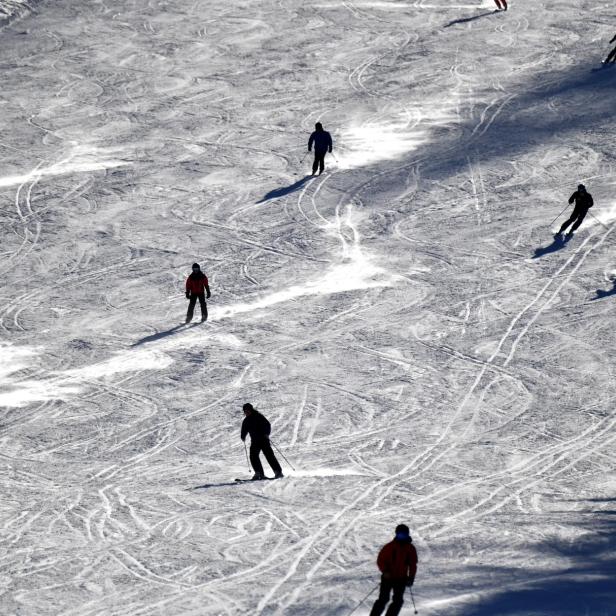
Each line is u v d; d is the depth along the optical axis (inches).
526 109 5310.0
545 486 2262.6
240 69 6033.5
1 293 3668.8
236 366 3068.4
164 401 2849.4
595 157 4687.5
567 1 6914.4
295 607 1567.4
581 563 1716.3
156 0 7175.2
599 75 5639.8
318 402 2807.6
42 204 4473.4
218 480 2315.5
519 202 4293.8
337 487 2237.9
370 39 6402.6
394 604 1424.7
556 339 3179.1
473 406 2770.7
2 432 2657.5
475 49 6166.3
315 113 5418.3
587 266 3695.9
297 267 3816.4
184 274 3801.7
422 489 2231.8
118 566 1791.3
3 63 6200.8
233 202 4443.9
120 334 3329.2
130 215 4347.9
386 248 3944.4
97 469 2409.0
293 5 7032.5
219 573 1743.4
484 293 3535.9
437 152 4877.0
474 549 1820.9
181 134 5211.6
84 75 6013.8
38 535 1978.3
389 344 3189.0
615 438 2561.5
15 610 1609.3
